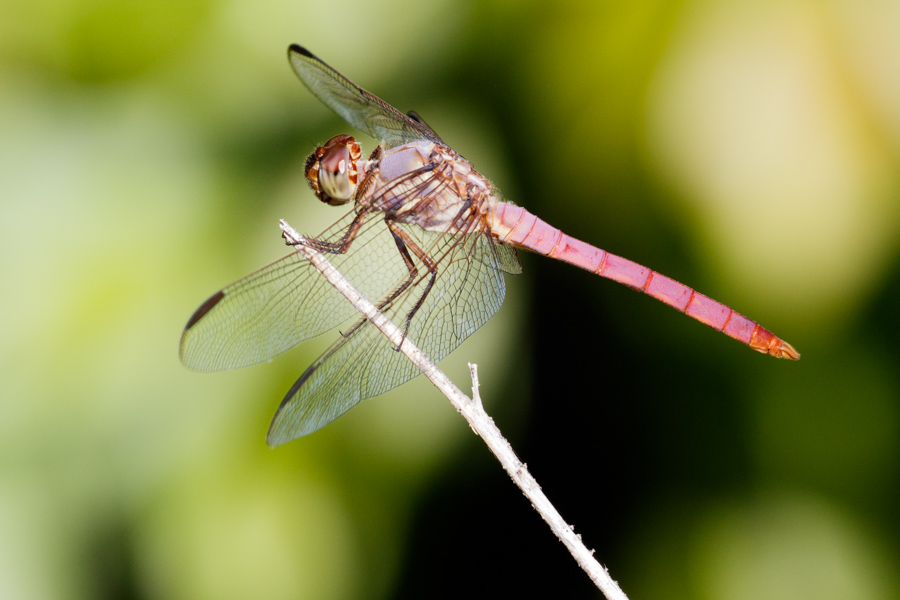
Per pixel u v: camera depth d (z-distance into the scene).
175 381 0.86
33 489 0.86
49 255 0.86
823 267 0.86
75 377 0.86
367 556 0.86
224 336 0.86
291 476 0.86
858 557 0.86
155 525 0.86
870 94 0.86
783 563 0.86
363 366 0.86
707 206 0.86
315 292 0.86
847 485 0.86
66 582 0.86
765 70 0.86
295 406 0.86
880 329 0.86
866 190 0.86
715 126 0.86
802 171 0.86
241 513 0.86
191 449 0.86
